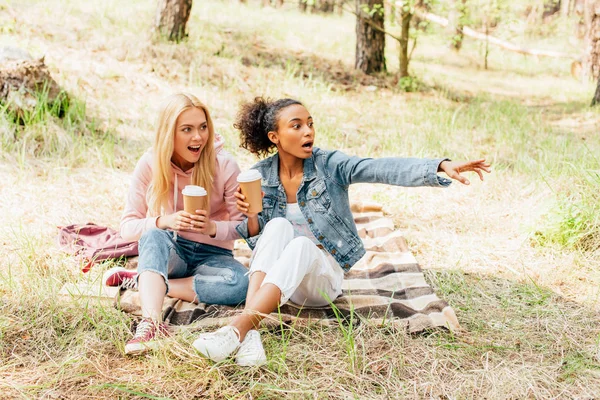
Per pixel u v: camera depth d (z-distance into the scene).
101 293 3.26
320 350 2.83
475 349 2.86
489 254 4.05
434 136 6.53
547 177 4.92
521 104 9.56
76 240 3.88
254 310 2.68
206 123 3.07
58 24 7.87
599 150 5.61
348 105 7.80
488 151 6.32
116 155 5.50
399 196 5.08
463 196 5.05
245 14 11.84
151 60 7.63
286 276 2.72
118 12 8.96
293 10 15.05
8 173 4.85
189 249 3.24
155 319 2.76
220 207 3.33
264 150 3.21
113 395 2.48
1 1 7.79
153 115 6.51
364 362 2.70
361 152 6.14
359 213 4.72
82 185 4.87
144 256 2.93
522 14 16.83
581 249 4.00
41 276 3.49
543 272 3.75
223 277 3.15
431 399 2.51
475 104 8.64
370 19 9.59
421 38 14.02
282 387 2.55
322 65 9.66
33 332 2.91
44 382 2.54
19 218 4.20
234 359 2.67
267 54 9.45
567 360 2.78
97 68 7.05
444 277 3.71
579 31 14.48
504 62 13.87
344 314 3.15
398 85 9.30
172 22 8.38
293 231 2.96
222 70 8.05
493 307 3.34
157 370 2.62
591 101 9.18
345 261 3.14
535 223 4.21
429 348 2.86
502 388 2.55
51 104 5.76
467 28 14.16
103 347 2.81
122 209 4.61
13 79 5.50
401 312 3.16
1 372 2.61
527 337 3.00
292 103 2.99
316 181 3.06
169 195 3.21
